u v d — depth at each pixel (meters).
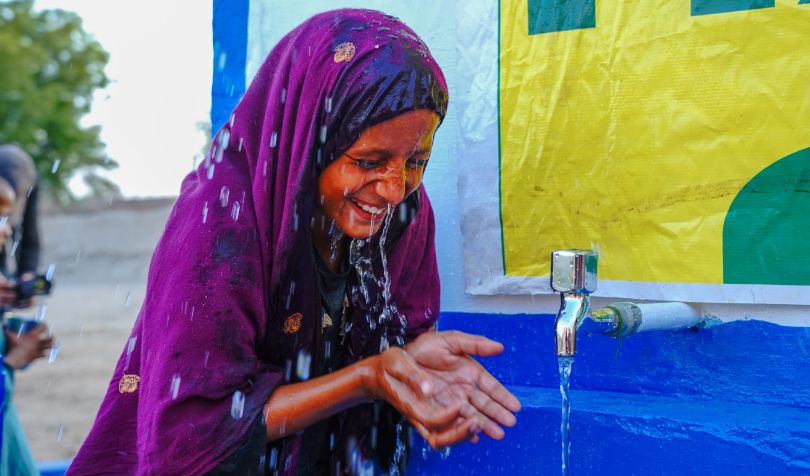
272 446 1.70
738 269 1.79
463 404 1.57
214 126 2.51
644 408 1.77
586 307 1.48
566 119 1.96
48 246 14.98
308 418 1.58
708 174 1.81
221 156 1.70
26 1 17.11
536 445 1.83
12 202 2.93
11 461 2.43
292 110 1.63
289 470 1.69
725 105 1.79
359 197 1.64
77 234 15.58
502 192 2.04
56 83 17.12
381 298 1.86
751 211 1.78
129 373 1.70
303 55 1.65
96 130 17.47
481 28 2.06
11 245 3.04
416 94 1.56
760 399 1.80
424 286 1.92
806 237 1.73
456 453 1.91
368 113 1.55
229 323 1.53
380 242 1.82
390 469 1.94
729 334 1.83
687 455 1.66
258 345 1.69
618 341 1.95
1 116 16.34
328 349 1.84
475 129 2.07
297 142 1.60
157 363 1.53
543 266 2.01
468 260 2.10
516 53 2.01
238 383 1.53
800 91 1.72
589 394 1.94
